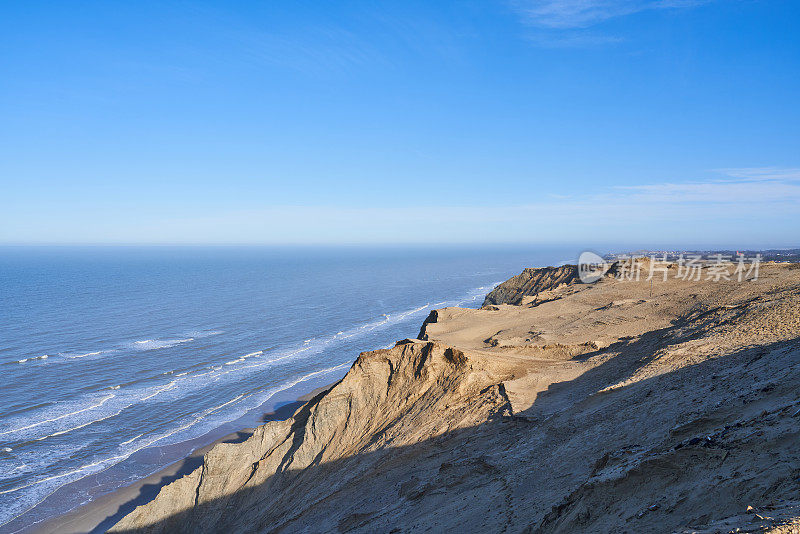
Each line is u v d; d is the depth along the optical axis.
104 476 44.03
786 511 6.07
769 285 43.59
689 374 18.81
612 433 15.96
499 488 16.11
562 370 29.53
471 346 42.72
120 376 70.88
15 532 36.38
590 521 9.93
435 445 23.84
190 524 31.83
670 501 8.70
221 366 77.06
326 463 29.34
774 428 9.08
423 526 15.62
